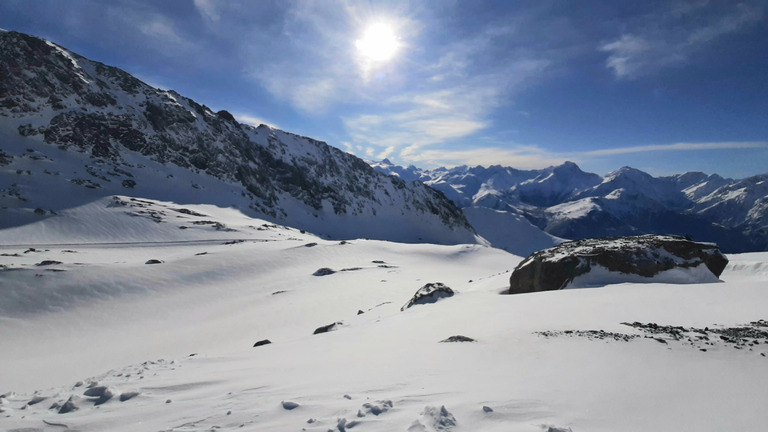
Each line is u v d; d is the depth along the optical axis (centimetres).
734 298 1423
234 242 8106
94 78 13625
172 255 6794
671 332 1054
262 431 526
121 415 638
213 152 14675
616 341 980
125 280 4781
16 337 3350
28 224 7194
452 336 1188
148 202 9669
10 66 11269
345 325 2266
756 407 582
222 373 940
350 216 18362
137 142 12631
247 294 4962
